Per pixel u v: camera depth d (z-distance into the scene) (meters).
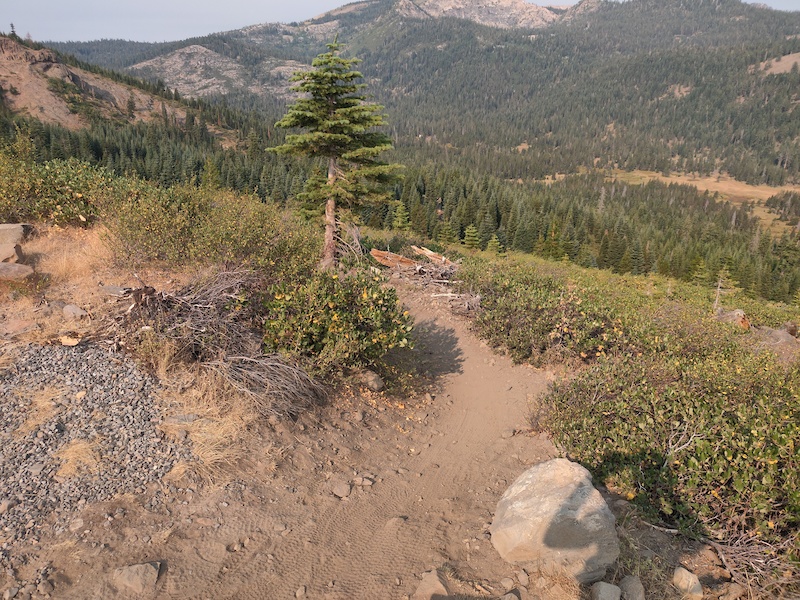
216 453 4.86
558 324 9.84
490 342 10.35
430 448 6.41
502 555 4.15
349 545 4.29
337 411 6.43
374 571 4.00
